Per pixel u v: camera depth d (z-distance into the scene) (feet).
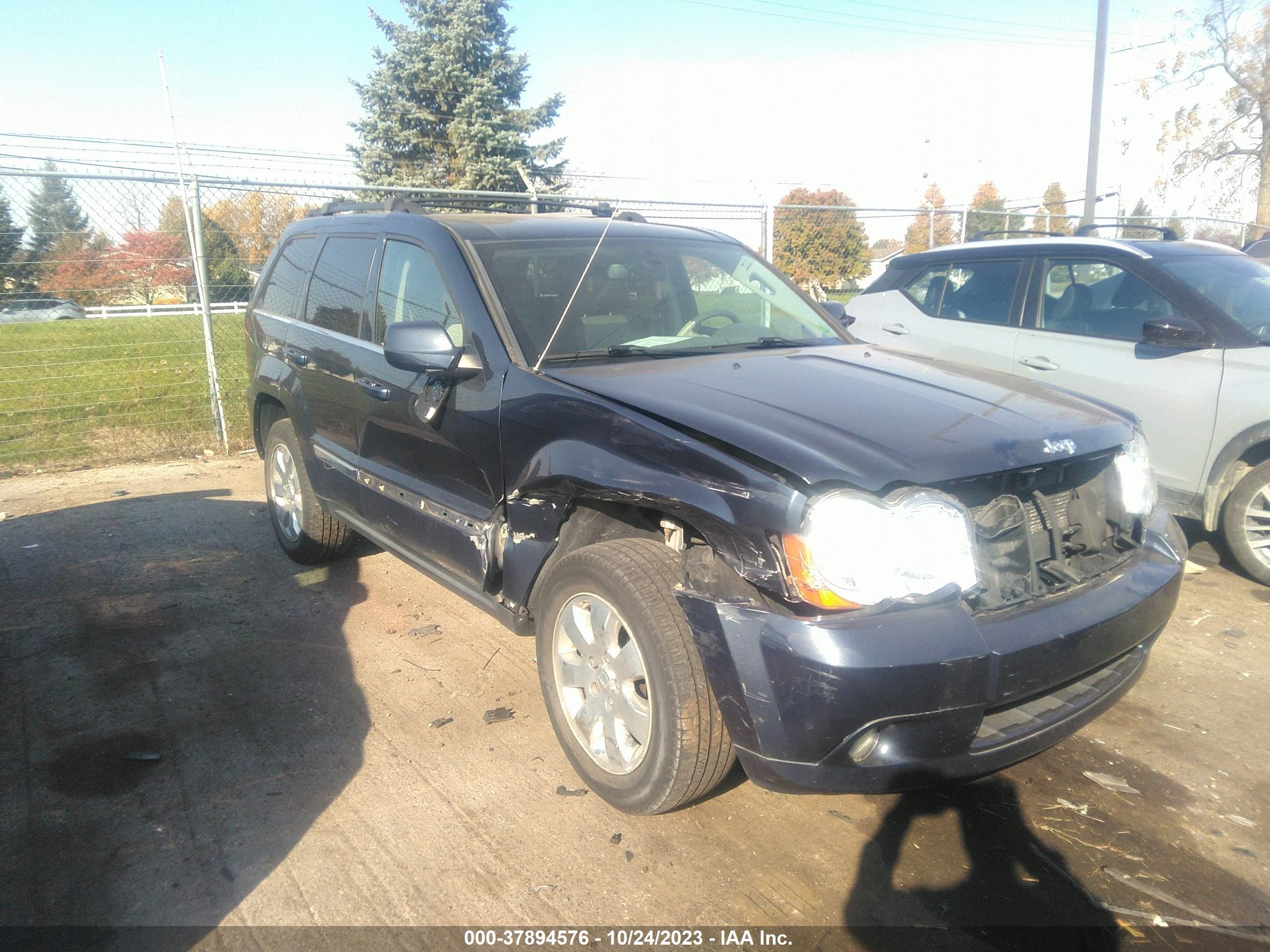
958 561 7.75
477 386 10.79
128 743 11.00
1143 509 9.86
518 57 88.38
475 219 12.99
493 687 12.34
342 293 14.30
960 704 7.49
